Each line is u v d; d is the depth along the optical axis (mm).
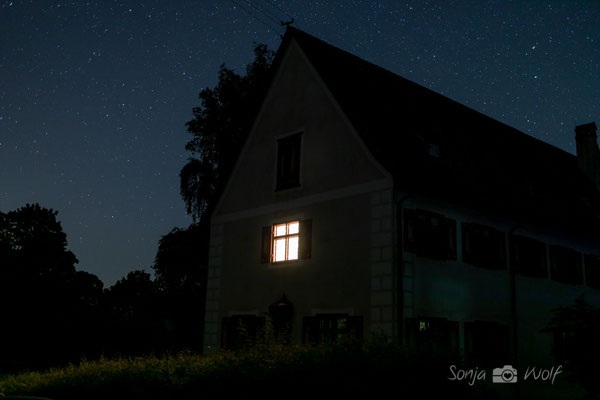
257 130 19422
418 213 15180
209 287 19609
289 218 17391
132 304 37000
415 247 14812
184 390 8805
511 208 17969
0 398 6523
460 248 16188
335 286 15484
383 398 8180
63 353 30219
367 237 14977
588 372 11930
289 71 18688
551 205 20484
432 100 22078
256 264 18125
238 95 29469
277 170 18234
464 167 18125
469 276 16203
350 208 15633
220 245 19688
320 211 16484
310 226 16656
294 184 17469
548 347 18344
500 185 18875
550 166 24453
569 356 12195
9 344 30500
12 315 31594
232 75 30016
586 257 21266
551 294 19172
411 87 21906
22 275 35000
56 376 11055
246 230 18859
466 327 15633
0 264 35875
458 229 16281
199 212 29453
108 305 37688
